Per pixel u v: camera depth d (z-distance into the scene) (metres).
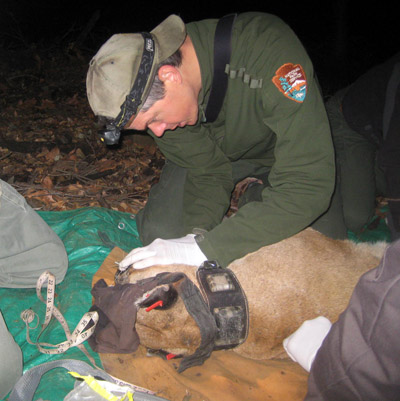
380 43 14.84
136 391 1.91
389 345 1.40
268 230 2.26
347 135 3.59
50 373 2.07
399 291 1.38
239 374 2.23
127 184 4.73
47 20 12.88
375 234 3.78
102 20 14.20
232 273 2.16
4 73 8.30
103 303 2.11
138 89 1.97
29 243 2.51
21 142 5.57
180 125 2.27
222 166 3.02
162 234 3.13
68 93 7.98
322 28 15.57
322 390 1.66
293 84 2.17
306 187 2.24
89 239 2.98
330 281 2.25
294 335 1.98
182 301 2.05
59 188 4.29
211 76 2.30
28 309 2.35
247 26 2.28
